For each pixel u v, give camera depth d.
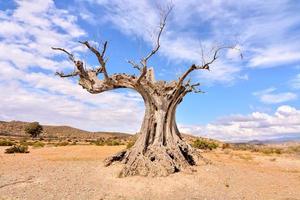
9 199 13.88
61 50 20.25
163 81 22.47
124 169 18.59
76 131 155.62
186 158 21.95
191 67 21.08
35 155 31.19
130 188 16.11
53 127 157.38
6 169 21.38
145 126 21.05
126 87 21.28
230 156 34.50
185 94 22.48
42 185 16.48
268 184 18.55
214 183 17.58
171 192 15.53
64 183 16.94
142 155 19.36
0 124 141.50
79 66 20.59
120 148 39.47
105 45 18.64
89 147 41.41
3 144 48.22
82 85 21.45
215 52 20.62
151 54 19.42
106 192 15.33
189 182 17.28
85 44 18.00
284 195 15.96
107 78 20.08
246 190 16.64
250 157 34.69
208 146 45.44
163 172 18.19
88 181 17.47
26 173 19.64
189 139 62.00
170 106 21.92
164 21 18.97
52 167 21.88
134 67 20.16
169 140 21.23
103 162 22.44
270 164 29.22
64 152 34.34
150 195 15.02
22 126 148.12
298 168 27.09
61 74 21.17
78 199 14.09
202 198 14.61
